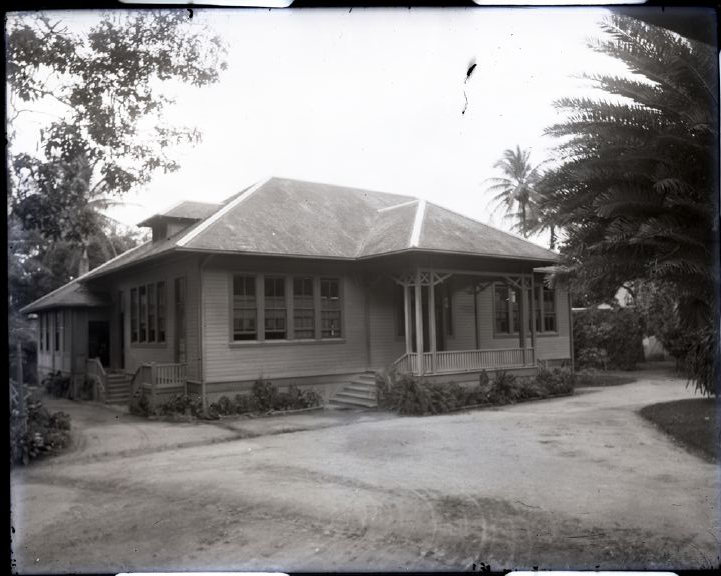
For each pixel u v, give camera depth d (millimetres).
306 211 19594
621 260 9047
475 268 18484
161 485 8570
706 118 7695
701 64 7652
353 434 12539
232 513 7262
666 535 6184
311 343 17281
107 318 21516
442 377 17141
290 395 16219
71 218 10523
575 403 16891
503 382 17391
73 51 9586
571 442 11164
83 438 12281
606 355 26562
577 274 10930
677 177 8141
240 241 15836
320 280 17703
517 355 19328
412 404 15445
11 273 10609
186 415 14758
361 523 6844
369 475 8984
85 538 6402
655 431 12125
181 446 11562
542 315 23469
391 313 19141
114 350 20891
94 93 9898
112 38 9633
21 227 10312
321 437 12258
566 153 9555
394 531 6562
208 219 16500
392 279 18859
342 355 17875
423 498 7738
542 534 6352
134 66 9938
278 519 7031
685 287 8508
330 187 22359
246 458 10352
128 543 6289
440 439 11781
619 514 6898
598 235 9562
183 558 5836
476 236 19047
